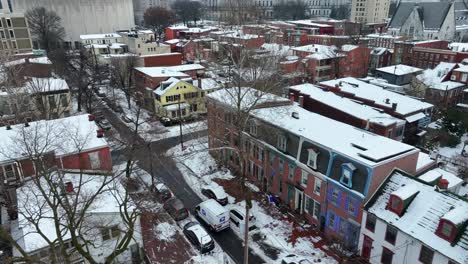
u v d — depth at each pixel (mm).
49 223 22172
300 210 30172
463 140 43594
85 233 19172
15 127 31734
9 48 79375
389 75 61312
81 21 127125
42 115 44594
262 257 25359
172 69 65625
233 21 69438
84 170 29406
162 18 150625
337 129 30094
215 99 37000
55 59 74312
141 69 63344
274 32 99688
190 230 26859
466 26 125125
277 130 30969
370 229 23984
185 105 53531
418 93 55594
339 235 26469
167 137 47656
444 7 109938
